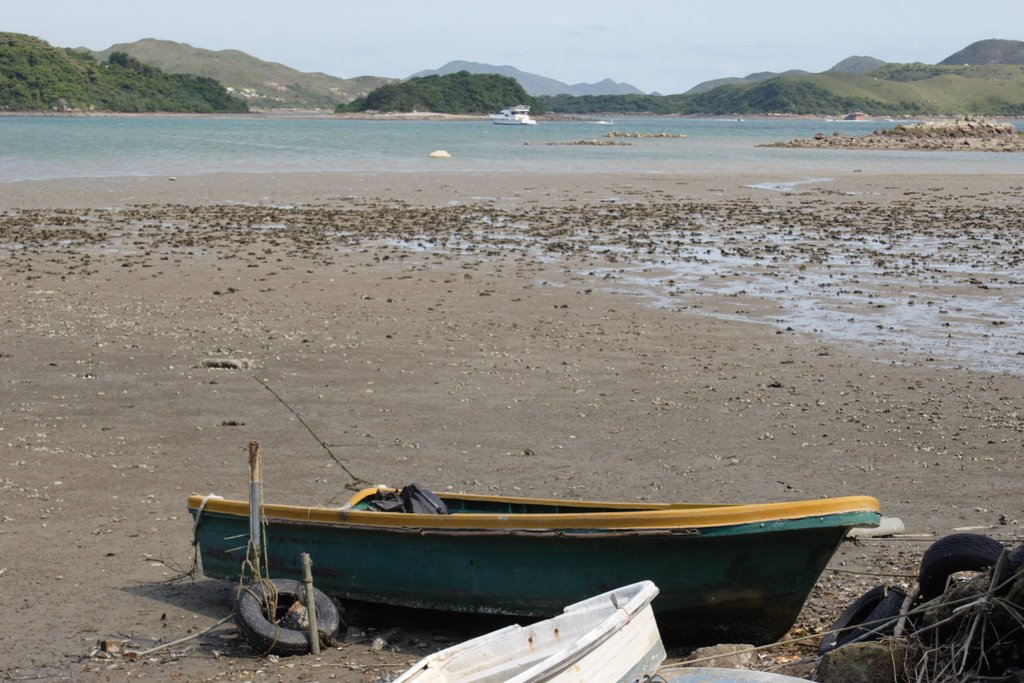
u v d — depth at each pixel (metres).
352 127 186.75
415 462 13.59
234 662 8.77
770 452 13.86
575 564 8.71
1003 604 7.20
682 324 21.28
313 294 23.97
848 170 73.88
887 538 11.09
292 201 44.47
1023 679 6.91
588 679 6.77
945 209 44.47
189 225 35.69
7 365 18.03
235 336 20.09
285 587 9.36
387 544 9.28
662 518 8.34
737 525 8.15
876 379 17.38
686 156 93.38
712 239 33.78
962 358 18.75
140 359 18.48
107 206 41.34
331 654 8.97
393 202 44.53
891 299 23.92
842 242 33.34
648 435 14.61
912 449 13.93
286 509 9.62
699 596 8.52
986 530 11.05
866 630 8.02
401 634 9.39
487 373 17.72
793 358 18.73
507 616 9.18
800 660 8.20
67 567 10.68
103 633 9.34
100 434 14.75
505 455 13.86
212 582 10.50
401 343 19.66
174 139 109.62
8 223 35.47
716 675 7.05
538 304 23.08
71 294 23.78
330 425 15.12
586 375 17.61
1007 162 89.50
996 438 14.34
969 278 26.56
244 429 15.00
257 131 147.62
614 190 52.72
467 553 9.02
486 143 117.75
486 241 32.50
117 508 12.20
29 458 13.77
